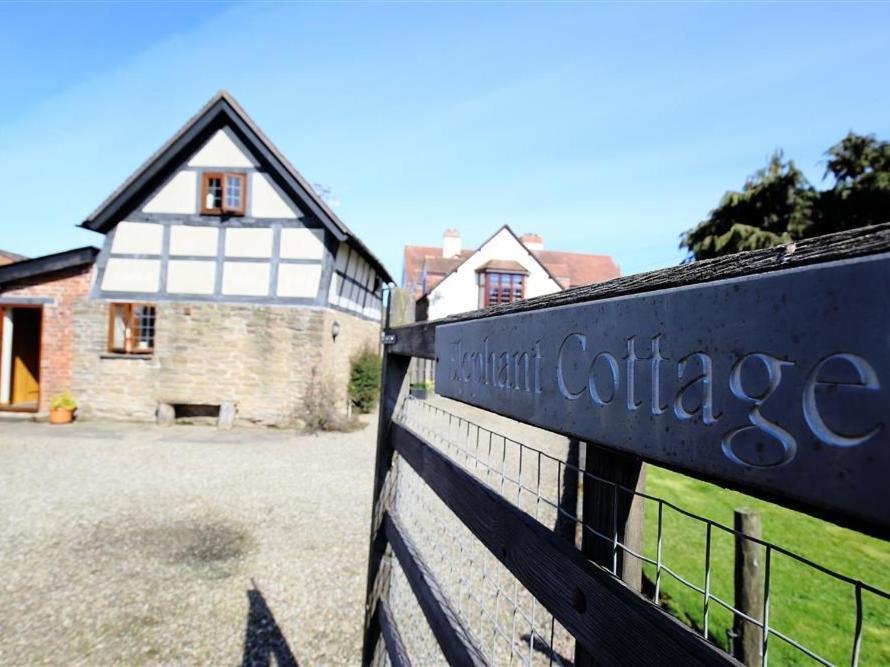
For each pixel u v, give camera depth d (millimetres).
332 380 10352
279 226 9898
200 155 10031
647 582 2883
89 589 3381
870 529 324
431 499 2906
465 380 1078
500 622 2496
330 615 3168
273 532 4473
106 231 9883
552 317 736
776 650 2209
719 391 447
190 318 9547
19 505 4988
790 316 386
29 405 10484
